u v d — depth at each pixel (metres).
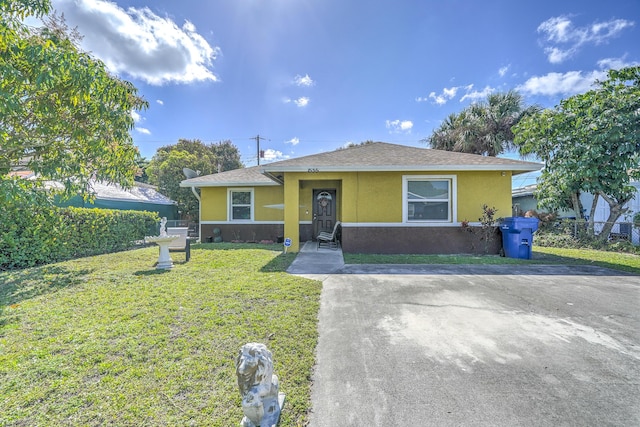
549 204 11.87
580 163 9.98
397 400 2.21
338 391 2.32
